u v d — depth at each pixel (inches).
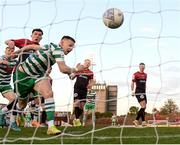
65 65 267.4
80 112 458.9
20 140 257.8
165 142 259.3
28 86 282.2
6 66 345.1
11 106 334.6
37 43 338.0
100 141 259.0
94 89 460.4
